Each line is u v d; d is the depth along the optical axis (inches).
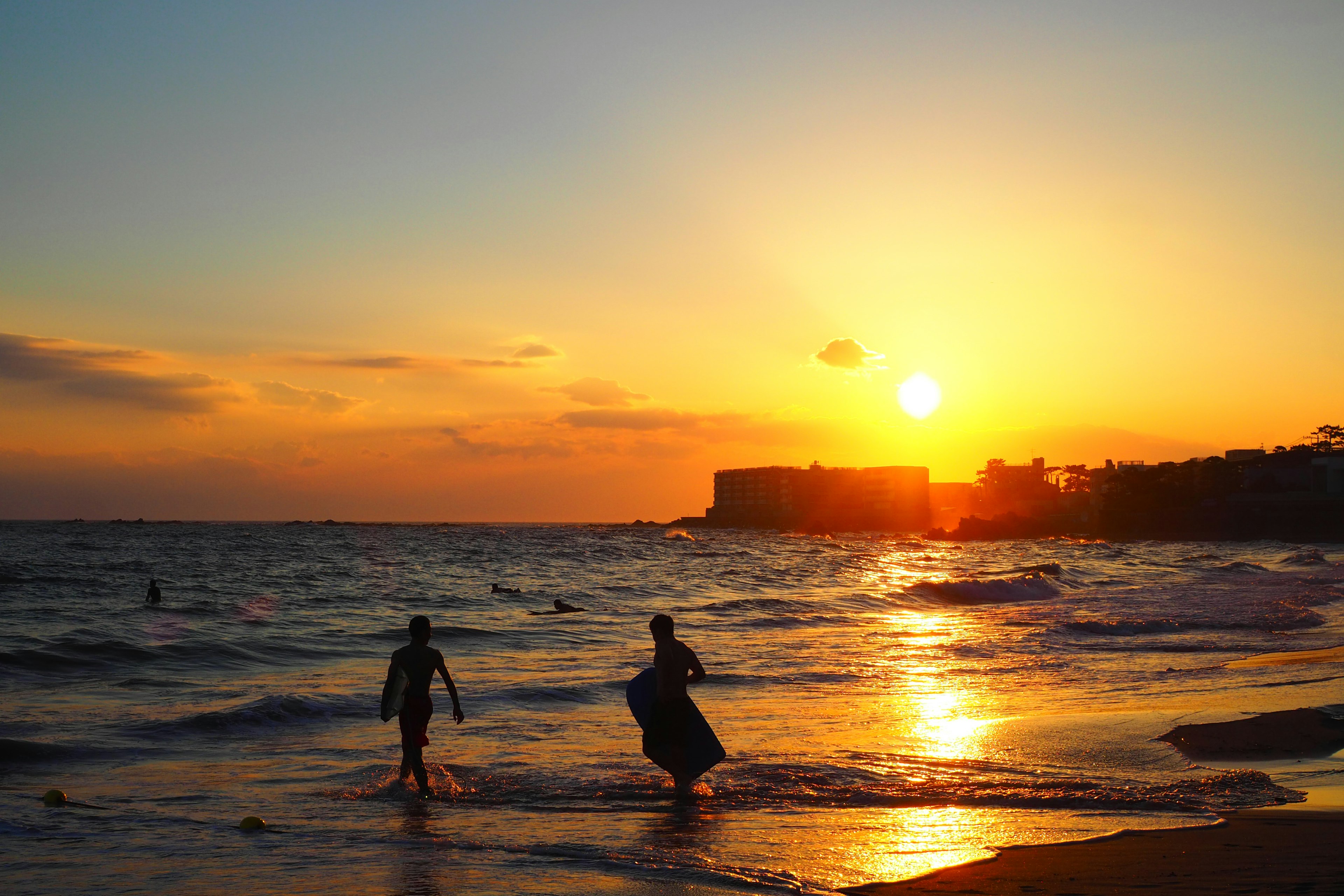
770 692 645.3
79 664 737.6
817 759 417.7
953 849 271.3
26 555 3083.2
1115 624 1069.1
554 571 2576.3
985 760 412.5
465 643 965.2
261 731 494.9
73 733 477.1
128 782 382.6
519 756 435.5
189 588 1779.0
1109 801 339.3
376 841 284.5
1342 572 2433.6
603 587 1915.6
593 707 585.0
